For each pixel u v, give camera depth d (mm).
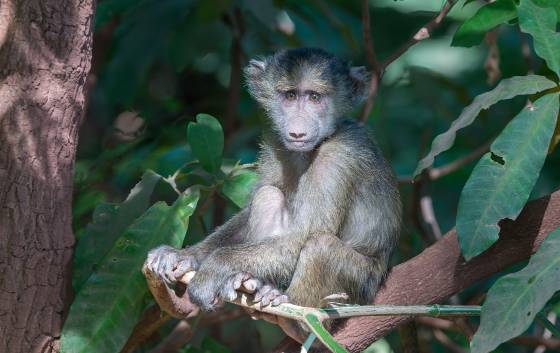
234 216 11367
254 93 12016
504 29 17984
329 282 10047
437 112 15016
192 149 10492
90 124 16234
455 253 9359
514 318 7770
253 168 11750
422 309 8242
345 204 10695
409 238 13758
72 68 8898
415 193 13305
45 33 8758
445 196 17797
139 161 13219
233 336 14258
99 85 16578
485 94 9094
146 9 14664
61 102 8891
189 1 14680
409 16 17625
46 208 8859
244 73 12250
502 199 8398
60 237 9016
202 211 11148
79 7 8891
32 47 8727
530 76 9039
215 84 17188
